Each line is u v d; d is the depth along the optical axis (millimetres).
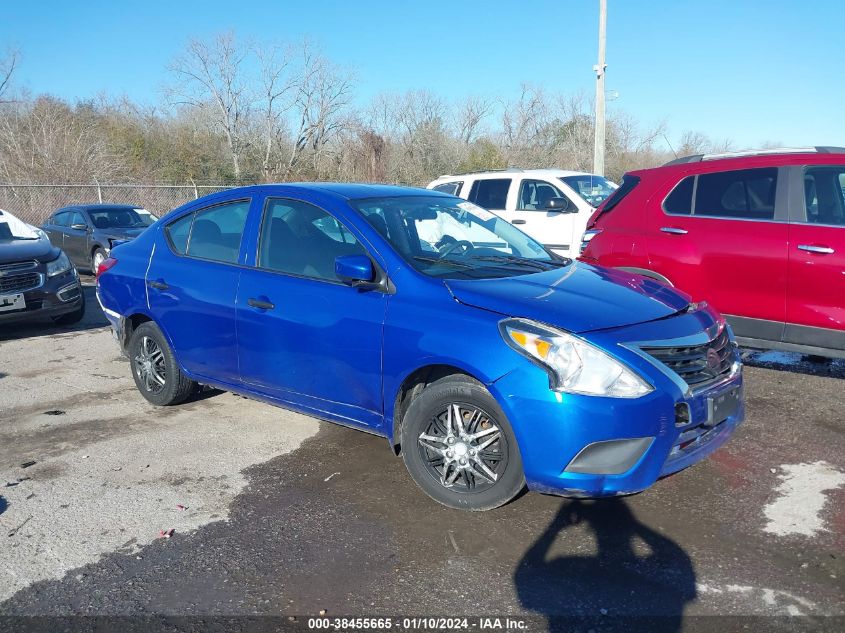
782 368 6059
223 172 35500
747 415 4922
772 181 5402
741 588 2918
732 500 3682
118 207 14555
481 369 3346
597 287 3846
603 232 6320
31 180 27000
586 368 3189
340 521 3588
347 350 3914
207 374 4887
